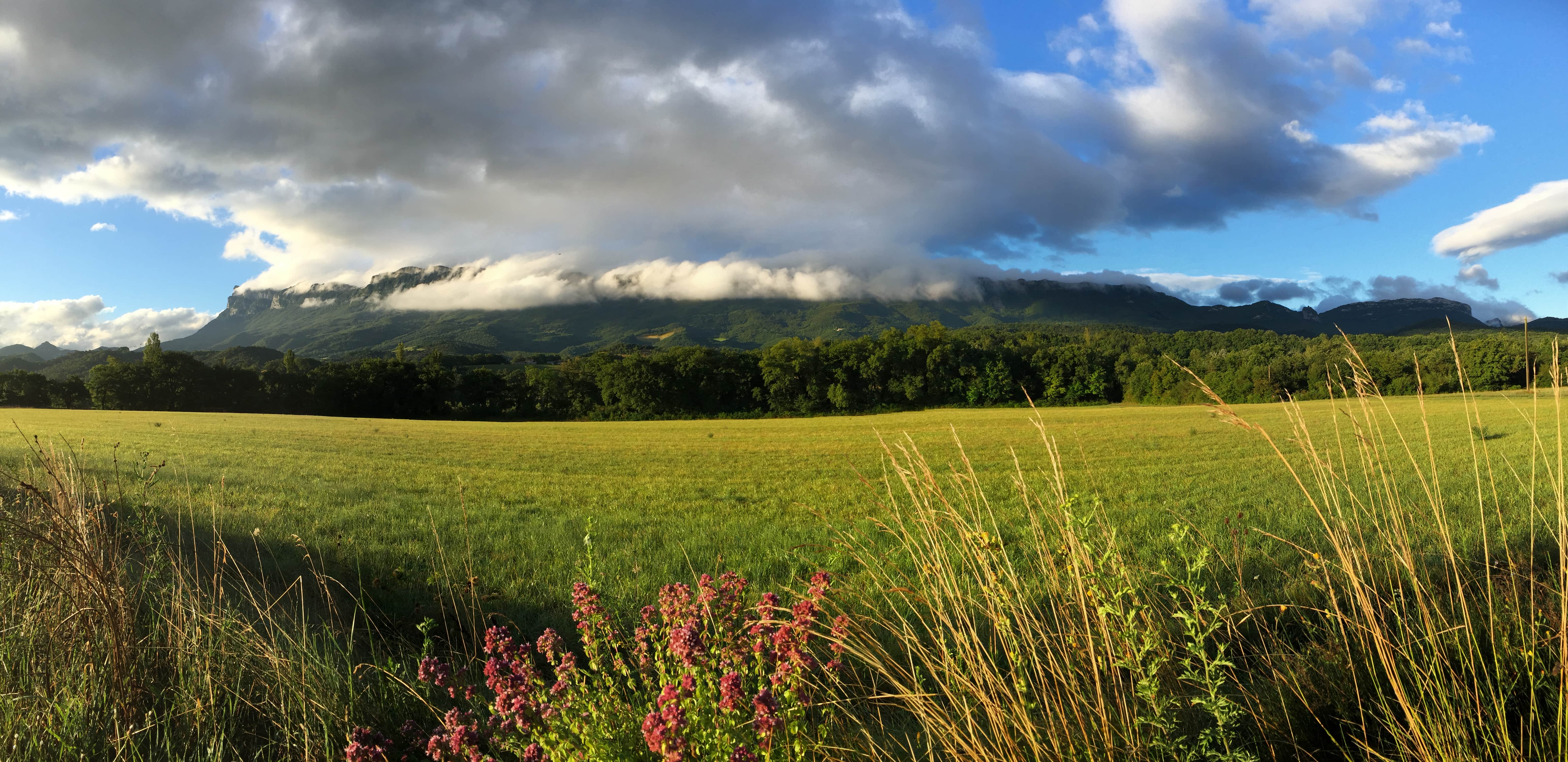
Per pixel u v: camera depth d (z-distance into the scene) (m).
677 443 39.12
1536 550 4.79
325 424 49.81
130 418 49.66
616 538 10.19
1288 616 4.10
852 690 3.67
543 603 6.40
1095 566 2.77
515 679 2.43
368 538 9.49
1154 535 8.47
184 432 35.25
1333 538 3.02
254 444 29.02
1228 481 15.52
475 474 21.11
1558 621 2.78
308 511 11.78
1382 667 2.95
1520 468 11.72
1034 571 4.57
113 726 3.06
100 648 3.39
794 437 43.12
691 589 3.13
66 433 31.64
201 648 3.65
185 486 13.32
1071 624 2.82
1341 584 3.86
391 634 5.34
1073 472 18.28
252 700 3.47
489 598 6.44
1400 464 13.02
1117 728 2.61
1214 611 2.66
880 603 4.94
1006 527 8.44
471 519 11.88
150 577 4.40
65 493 4.08
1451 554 2.83
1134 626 2.69
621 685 2.95
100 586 3.46
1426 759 2.30
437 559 8.16
